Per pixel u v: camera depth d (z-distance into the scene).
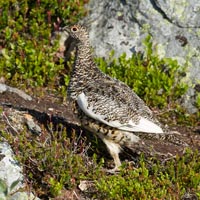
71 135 14.79
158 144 15.04
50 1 19.02
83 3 19.31
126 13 18.62
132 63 17.80
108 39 18.45
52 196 12.76
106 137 13.91
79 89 13.90
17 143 13.32
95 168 13.38
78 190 13.12
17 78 17.72
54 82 18.00
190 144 15.98
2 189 10.55
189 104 17.62
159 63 17.83
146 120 13.93
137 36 18.38
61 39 18.98
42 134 13.74
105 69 17.80
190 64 17.92
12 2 18.95
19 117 14.80
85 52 14.16
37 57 17.86
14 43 18.50
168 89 17.42
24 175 12.95
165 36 18.23
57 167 13.00
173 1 18.25
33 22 18.86
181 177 13.37
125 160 14.30
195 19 18.14
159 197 12.57
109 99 13.70
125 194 12.66
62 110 16.50
